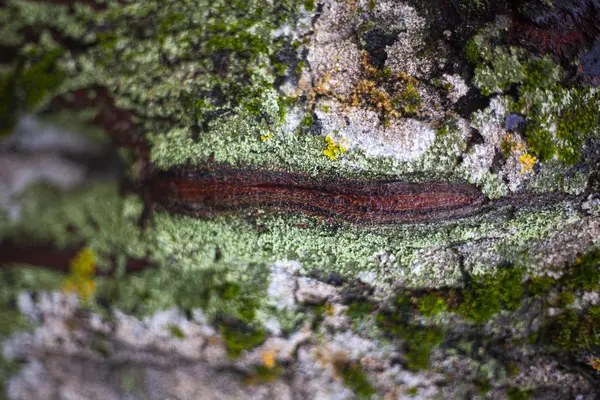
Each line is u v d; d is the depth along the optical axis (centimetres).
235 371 31
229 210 29
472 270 29
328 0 29
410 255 29
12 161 32
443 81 28
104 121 30
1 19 30
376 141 28
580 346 29
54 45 30
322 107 28
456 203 28
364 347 30
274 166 28
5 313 32
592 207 28
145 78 29
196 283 30
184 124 29
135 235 30
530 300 29
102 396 33
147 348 32
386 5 28
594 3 28
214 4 29
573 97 28
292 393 31
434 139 28
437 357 30
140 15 29
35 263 32
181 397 32
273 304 30
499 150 28
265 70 28
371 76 28
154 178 30
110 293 31
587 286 29
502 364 30
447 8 28
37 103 30
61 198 32
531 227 28
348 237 29
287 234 29
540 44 28
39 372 33
